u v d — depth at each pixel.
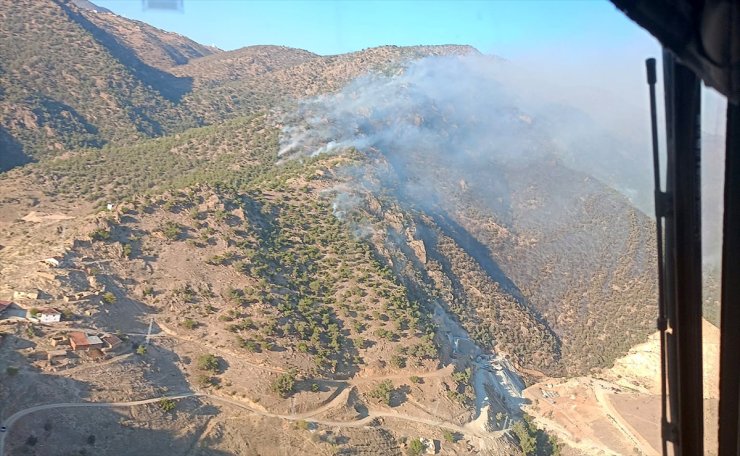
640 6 5.13
